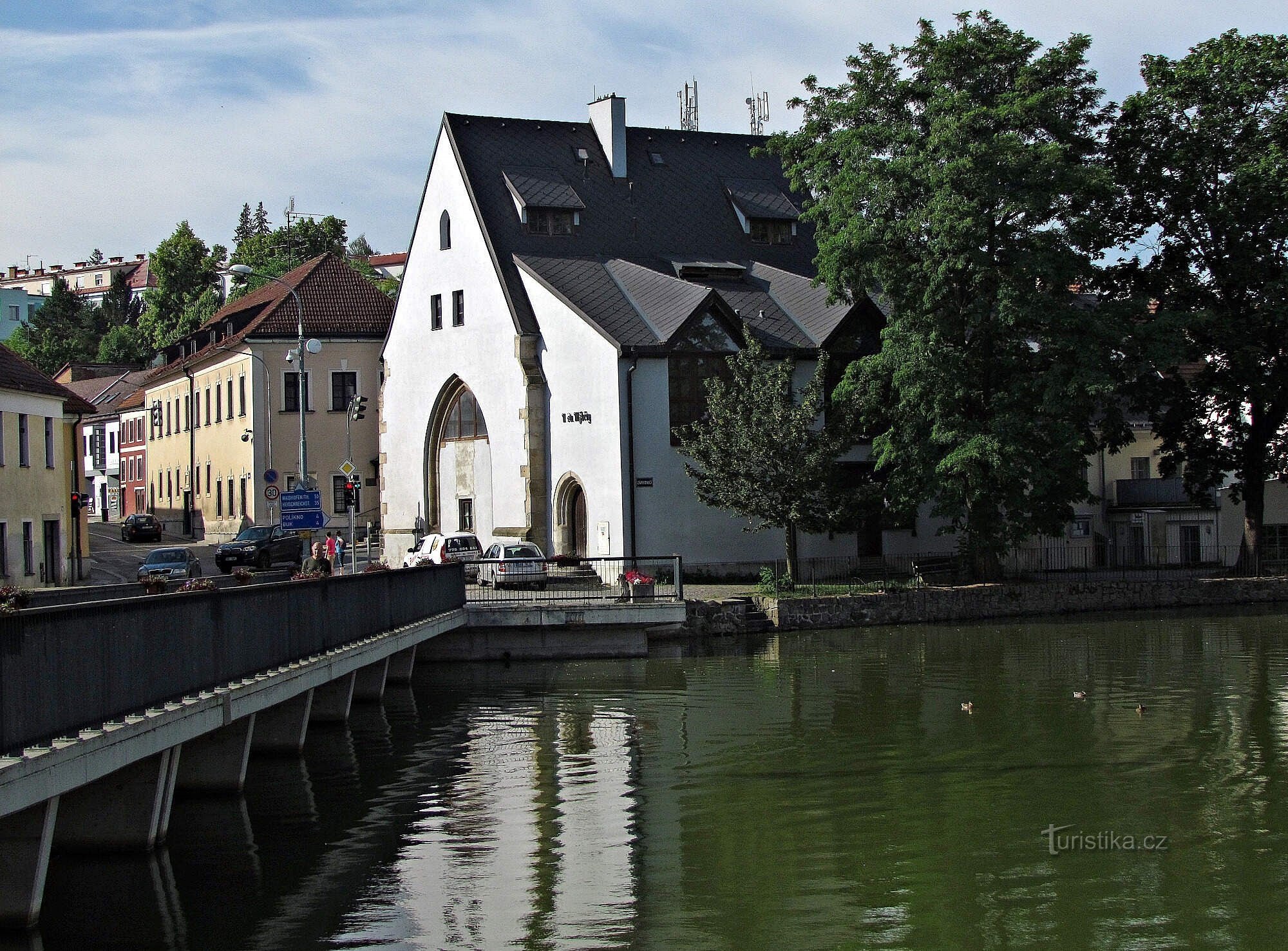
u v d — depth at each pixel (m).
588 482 53.09
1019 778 22.45
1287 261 50.06
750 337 49.16
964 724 27.17
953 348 48.09
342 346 70.50
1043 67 46.75
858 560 55.16
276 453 69.75
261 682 20.42
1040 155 45.03
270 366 69.75
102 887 17.05
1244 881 16.91
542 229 59.09
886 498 50.09
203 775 22.06
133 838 18.27
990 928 15.42
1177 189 50.69
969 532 49.66
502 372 57.28
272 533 58.72
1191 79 50.19
